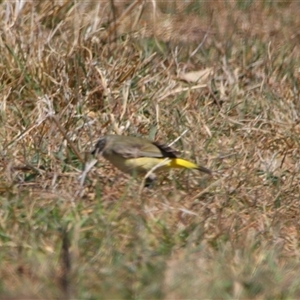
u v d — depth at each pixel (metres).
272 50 15.53
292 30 17.31
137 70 13.66
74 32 14.32
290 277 9.09
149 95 13.20
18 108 12.61
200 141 12.38
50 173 10.98
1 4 14.30
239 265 9.20
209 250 9.53
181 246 9.55
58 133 11.82
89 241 9.38
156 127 12.45
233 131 12.98
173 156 10.84
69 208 10.05
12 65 13.23
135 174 10.74
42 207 10.09
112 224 9.69
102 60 13.67
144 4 16.03
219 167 11.72
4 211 9.89
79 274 8.70
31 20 13.98
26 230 9.54
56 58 13.31
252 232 10.11
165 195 10.67
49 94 12.95
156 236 9.66
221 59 14.85
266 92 13.95
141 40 15.16
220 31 16.81
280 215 10.70
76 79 13.18
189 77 14.12
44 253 9.24
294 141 12.72
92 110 13.04
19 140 11.65
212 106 13.58
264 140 12.74
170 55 14.65
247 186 11.35
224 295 8.67
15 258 9.10
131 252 9.22
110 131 12.29
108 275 8.78
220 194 10.88
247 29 17.14
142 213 9.95
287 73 14.60
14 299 8.35
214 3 18.22
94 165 11.09
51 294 8.48
